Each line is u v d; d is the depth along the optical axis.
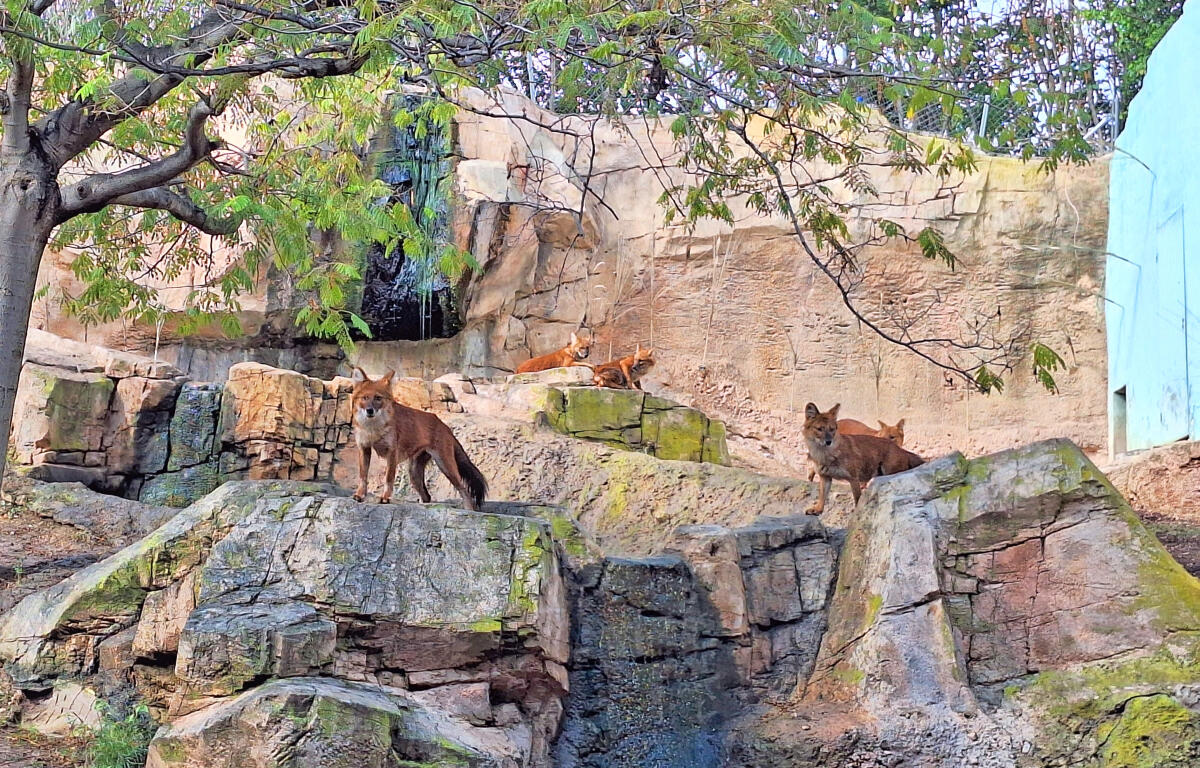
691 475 12.83
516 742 7.92
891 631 8.66
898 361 18.39
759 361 18.56
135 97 8.97
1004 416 18.20
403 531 8.47
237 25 8.62
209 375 17.45
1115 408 17.52
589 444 13.48
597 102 10.88
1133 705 8.08
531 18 8.52
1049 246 18.22
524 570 8.42
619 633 9.14
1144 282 16.17
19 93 8.52
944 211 18.17
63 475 12.53
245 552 8.30
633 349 18.66
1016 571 8.91
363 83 10.48
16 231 8.46
